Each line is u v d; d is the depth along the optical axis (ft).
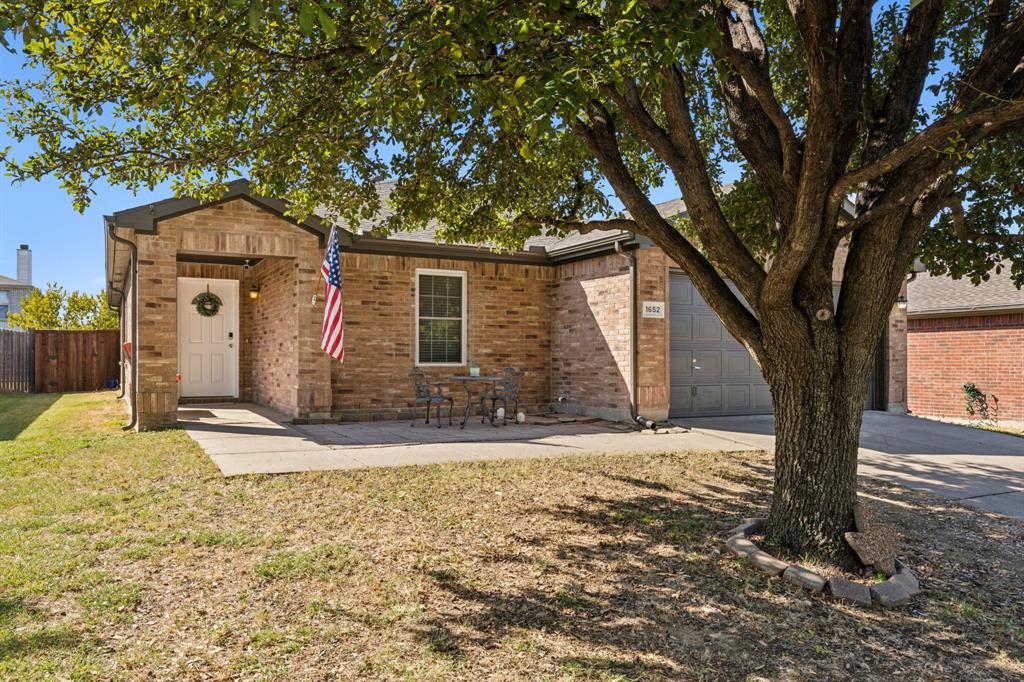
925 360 53.72
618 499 19.49
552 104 10.30
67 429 31.96
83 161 16.15
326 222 29.84
